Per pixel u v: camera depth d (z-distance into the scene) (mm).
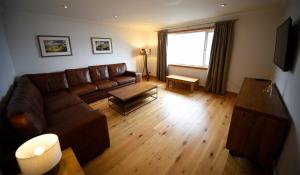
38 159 870
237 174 1484
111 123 2496
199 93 3980
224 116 2682
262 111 1382
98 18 3611
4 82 2031
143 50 5395
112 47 4625
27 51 3012
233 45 3539
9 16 2695
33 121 1345
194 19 3740
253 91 1995
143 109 3021
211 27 3816
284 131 1287
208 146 1896
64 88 3275
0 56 2082
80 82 3582
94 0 2260
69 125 1494
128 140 2041
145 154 1775
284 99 1608
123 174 1506
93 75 3896
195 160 1671
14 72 2807
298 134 1009
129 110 2979
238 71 3588
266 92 1950
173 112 2877
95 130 1659
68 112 2076
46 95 2879
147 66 6039
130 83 4285
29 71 3096
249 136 1480
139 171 1538
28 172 860
